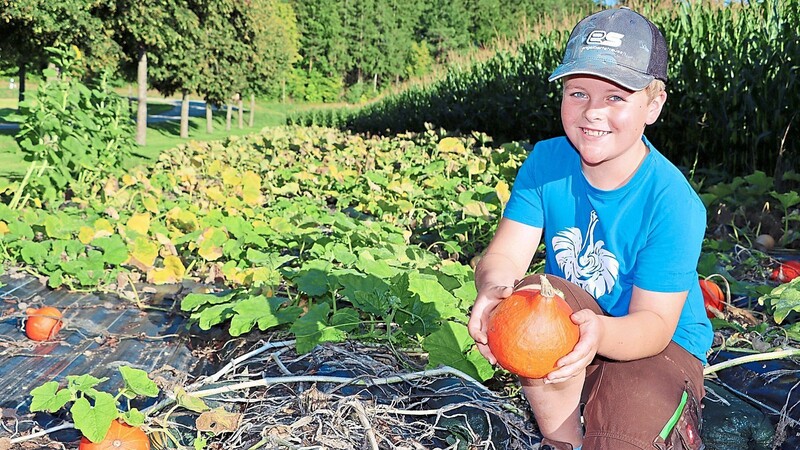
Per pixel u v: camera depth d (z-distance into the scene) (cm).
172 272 420
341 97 7925
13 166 1240
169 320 371
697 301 206
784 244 489
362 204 664
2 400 273
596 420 185
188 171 886
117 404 230
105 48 1867
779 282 389
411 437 239
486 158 815
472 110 1384
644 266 191
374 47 8012
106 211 602
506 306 171
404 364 282
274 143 1251
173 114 5347
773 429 246
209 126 3788
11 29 1897
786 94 659
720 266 440
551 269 225
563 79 195
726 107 732
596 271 206
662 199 190
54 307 375
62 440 241
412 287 319
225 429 228
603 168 197
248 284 404
